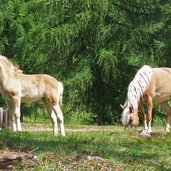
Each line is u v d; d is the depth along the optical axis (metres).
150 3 32.88
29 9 35.12
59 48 31.47
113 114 32.41
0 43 34.16
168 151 14.34
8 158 10.95
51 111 17.56
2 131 15.35
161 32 33.50
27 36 33.72
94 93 32.06
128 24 32.28
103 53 30.19
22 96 17.34
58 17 32.06
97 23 31.11
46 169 10.34
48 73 33.00
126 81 32.25
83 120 32.81
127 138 16.36
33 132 17.17
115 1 32.25
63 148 12.29
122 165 11.20
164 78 19.84
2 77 16.86
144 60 31.59
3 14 34.34
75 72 31.20
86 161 11.10
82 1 30.98
